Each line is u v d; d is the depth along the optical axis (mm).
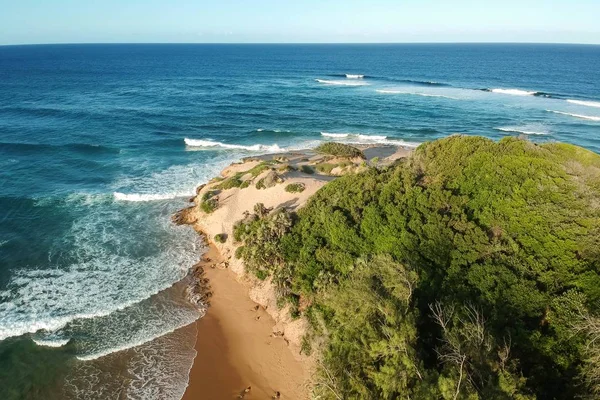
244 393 16812
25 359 17969
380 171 27984
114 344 19094
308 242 22844
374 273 16078
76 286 23125
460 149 25469
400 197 22516
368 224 21484
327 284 19562
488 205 20578
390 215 21547
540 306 15477
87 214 31797
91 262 25578
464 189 22281
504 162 23172
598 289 15398
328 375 13219
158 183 38000
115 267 25172
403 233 20031
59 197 34312
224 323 20719
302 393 16625
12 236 28047
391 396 12203
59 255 26156
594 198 19969
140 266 25391
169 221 31172
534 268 16875
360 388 12656
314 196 27391
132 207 33250
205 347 19188
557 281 16266
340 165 37500
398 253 19453
